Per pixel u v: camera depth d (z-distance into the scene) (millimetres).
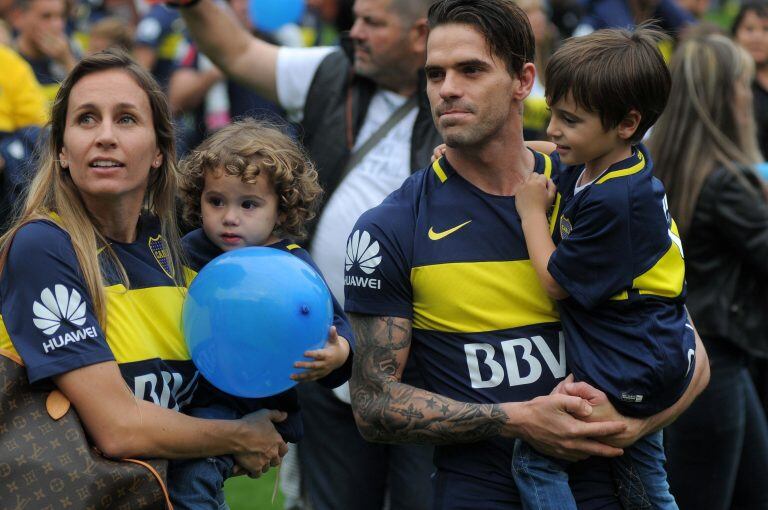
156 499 4520
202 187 5199
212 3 7570
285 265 4758
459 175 5281
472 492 5164
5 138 9758
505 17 5000
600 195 4863
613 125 4906
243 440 4941
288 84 7656
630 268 4898
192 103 13461
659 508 5301
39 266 4523
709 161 7340
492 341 5102
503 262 5137
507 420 4965
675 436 7484
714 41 7555
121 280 4781
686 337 5078
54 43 11508
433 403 5059
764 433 7742
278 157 5133
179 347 4906
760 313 7406
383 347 5199
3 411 4410
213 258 5277
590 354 4977
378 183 7211
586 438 4934
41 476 4352
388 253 5191
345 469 7113
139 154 4750
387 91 7383
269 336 4613
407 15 7059
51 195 4766
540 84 10750
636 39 4977
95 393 4488
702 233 7355
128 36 12961
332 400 7102
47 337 4473
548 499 5016
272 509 9523
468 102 4996
